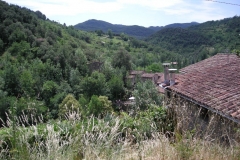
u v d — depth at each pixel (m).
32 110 3.47
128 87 44.66
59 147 2.92
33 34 57.31
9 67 35.50
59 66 44.31
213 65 9.38
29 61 46.09
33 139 3.21
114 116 4.89
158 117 4.92
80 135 3.23
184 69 10.53
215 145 2.99
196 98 6.12
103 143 3.20
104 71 47.53
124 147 3.16
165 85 8.45
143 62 76.81
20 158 2.68
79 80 42.75
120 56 55.16
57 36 66.25
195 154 2.71
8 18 54.72
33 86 36.00
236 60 9.06
